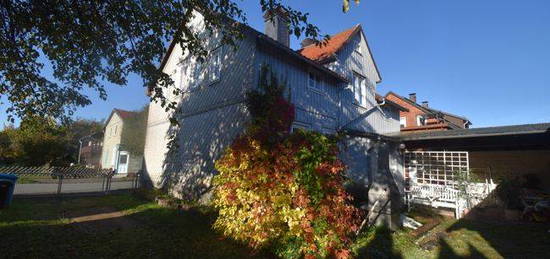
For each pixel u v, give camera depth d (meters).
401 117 30.72
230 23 6.95
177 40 6.67
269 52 10.21
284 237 5.03
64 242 5.63
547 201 9.34
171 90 14.49
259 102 9.23
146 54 6.29
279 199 4.82
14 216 7.50
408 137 11.69
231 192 5.55
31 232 6.12
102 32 6.02
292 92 10.77
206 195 10.08
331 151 5.24
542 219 8.96
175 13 6.38
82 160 37.91
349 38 15.23
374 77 17.45
